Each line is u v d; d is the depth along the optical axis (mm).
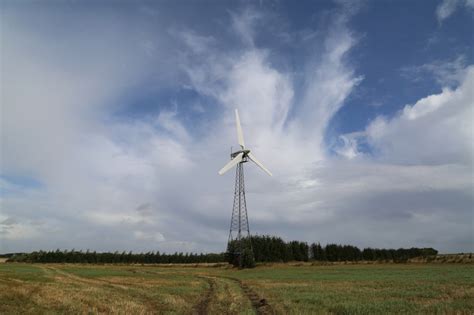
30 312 27703
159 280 65562
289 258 156000
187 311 29516
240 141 104125
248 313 27812
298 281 59250
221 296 39344
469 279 55656
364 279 61312
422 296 36625
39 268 114438
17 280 55094
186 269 113875
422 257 143375
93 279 68000
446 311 26969
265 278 68000
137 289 46688
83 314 27156
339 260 181750
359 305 30094
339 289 44812
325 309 28578
